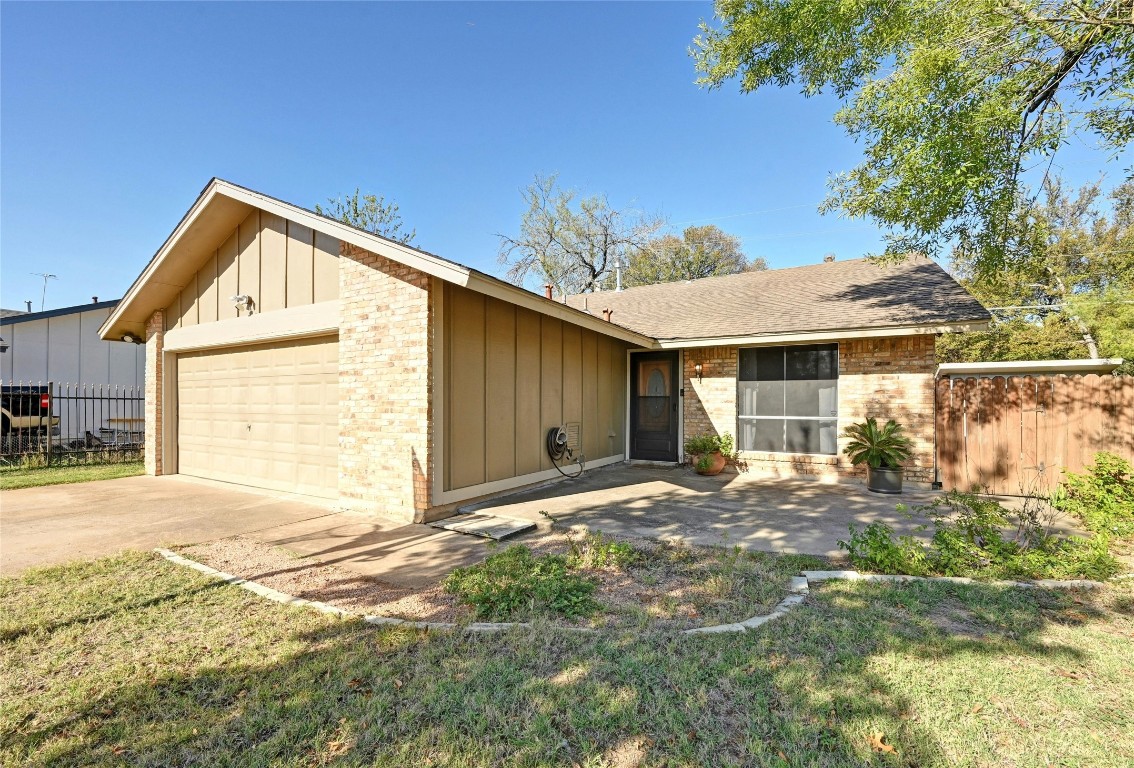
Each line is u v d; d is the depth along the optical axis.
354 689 2.63
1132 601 3.67
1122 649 2.99
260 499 7.59
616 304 14.59
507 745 2.18
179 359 10.12
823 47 8.59
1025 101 6.91
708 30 9.59
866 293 10.38
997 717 2.35
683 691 2.55
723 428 10.48
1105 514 5.75
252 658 2.96
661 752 2.12
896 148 7.07
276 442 8.22
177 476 9.83
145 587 4.06
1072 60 6.53
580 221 27.78
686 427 10.99
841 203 8.30
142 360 17.67
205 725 2.34
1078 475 6.92
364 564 4.73
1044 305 18.59
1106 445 7.23
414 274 6.24
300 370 7.88
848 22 8.10
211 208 8.03
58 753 2.16
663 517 6.41
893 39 7.44
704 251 31.75
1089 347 17.00
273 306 7.90
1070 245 18.55
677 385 11.19
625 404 11.76
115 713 2.45
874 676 2.68
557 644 3.07
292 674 2.77
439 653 2.97
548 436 8.84
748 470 10.19
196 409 9.74
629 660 2.84
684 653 2.93
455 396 6.68
